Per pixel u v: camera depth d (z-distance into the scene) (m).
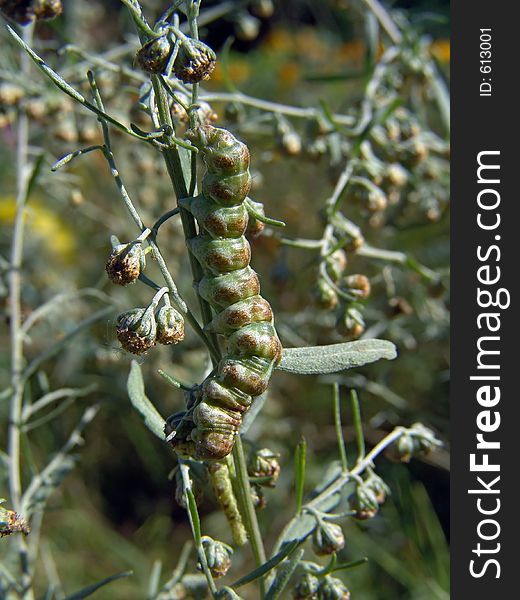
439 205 0.26
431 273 0.24
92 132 0.22
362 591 0.28
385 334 0.28
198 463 0.16
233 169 0.13
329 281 0.19
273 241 0.22
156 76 0.14
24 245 0.31
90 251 0.33
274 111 0.22
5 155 0.32
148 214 0.28
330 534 0.16
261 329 0.13
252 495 0.16
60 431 0.32
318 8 0.44
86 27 0.30
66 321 0.28
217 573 0.15
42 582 0.29
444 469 0.30
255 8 0.27
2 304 0.22
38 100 0.22
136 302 0.29
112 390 0.31
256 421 0.28
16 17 0.15
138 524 0.32
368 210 0.21
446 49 0.33
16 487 0.20
